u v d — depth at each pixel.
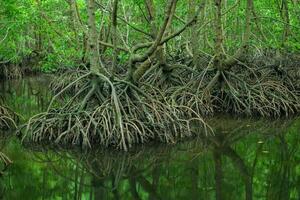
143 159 13.17
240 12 24.88
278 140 15.16
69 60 26.34
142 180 11.60
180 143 14.73
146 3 18.30
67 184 11.24
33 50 34.66
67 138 14.28
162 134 14.62
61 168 12.40
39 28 29.45
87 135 14.05
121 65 23.12
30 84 30.02
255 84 19.31
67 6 29.69
